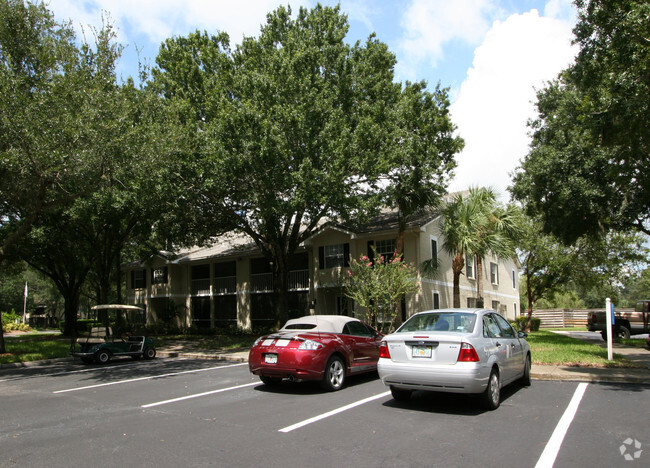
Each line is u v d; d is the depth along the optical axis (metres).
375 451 5.44
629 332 21.55
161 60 19.69
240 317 29.58
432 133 18.44
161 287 34.53
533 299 31.09
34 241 25.83
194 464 5.09
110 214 23.41
